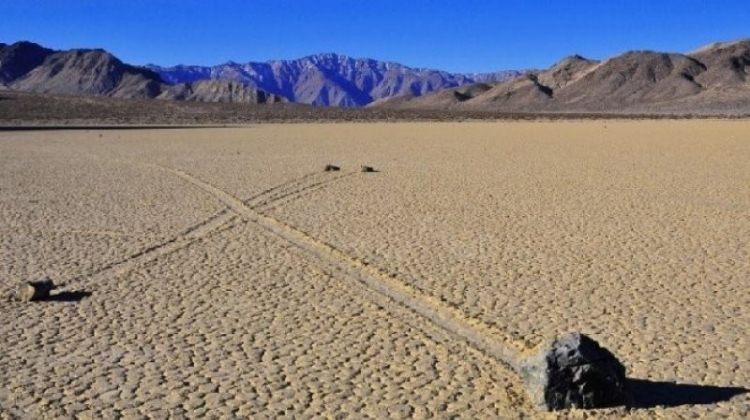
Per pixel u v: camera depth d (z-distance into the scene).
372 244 12.77
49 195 18.48
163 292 10.12
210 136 42.69
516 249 12.33
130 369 7.57
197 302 9.68
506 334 8.41
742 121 64.00
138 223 14.77
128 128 52.75
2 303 9.63
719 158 26.64
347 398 6.92
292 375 7.42
